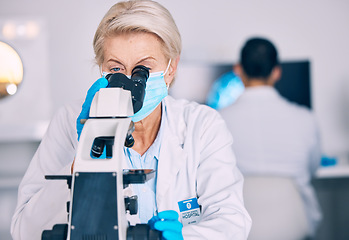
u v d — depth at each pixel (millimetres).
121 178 851
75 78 4289
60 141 1438
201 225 1080
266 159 2789
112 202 819
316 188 4430
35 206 1253
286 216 2754
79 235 817
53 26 4273
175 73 1417
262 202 2764
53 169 1403
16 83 1162
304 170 2840
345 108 4473
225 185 1264
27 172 1400
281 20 4469
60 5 4270
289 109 2832
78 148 856
